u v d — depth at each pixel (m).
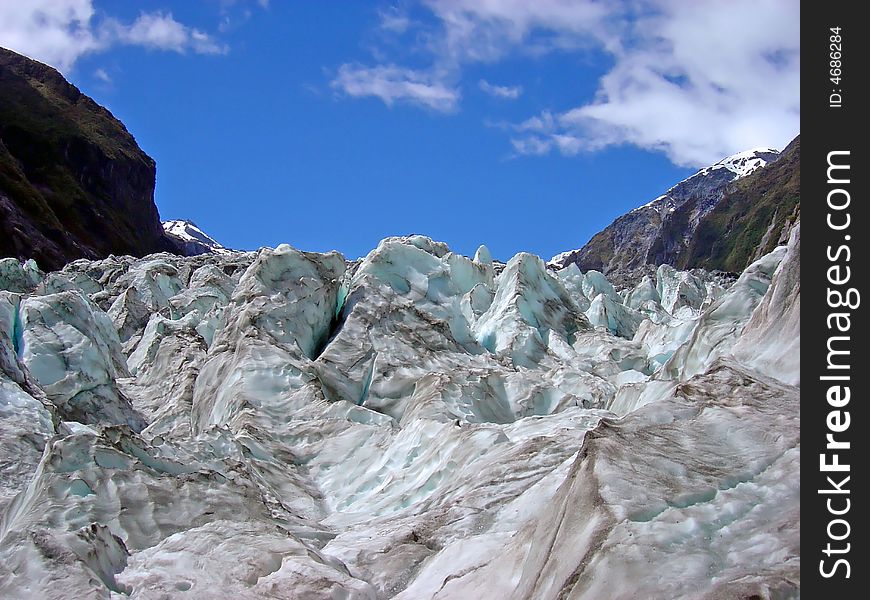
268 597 9.00
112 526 10.77
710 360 15.37
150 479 11.79
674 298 49.16
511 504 11.80
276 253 24.64
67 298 24.80
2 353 18.42
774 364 10.88
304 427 18.75
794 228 12.34
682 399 9.68
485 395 20.17
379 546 11.41
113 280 53.53
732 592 5.96
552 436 14.20
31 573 8.93
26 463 15.34
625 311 37.69
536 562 7.85
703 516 7.09
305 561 9.66
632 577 6.54
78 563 9.05
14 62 130.38
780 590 5.93
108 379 24.06
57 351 23.22
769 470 7.70
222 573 9.51
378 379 21.52
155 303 44.12
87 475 11.40
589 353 26.98
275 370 20.70
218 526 10.65
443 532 11.56
